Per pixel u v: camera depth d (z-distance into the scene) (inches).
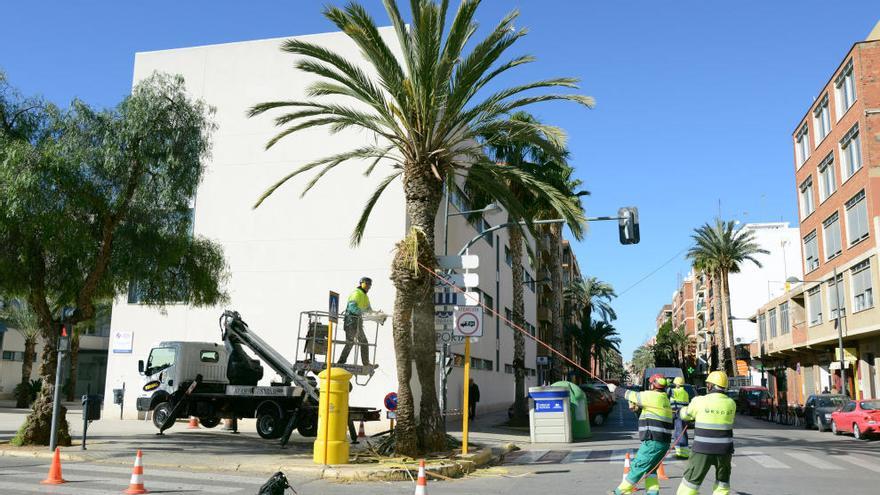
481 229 1332.4
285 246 953.5
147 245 576.1
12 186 483.8
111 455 504.7
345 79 582.9
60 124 545.6
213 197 984.3
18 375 1750.7
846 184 1275.8
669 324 4972.9
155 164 560.1
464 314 533.3
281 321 936.9
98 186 542.9
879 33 1301.7
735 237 2185.0
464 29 546.0
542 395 743.7
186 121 584.7
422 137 554.9
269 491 283.9
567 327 2876.5
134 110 550.9
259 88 997.8
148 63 1037.2
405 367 512.7
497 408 1414.9
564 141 575.8
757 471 478.3
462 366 1112.8
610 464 528.4
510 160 1032.8
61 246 515.8
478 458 511.5
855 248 1230.3
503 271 1526.8
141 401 746.8
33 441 554.9
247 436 712.4
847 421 856.3
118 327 994.7
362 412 656.4
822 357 1561.3
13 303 1353.3
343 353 594.2
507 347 1544.0
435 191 562.6
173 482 394.6
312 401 645.3
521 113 1004.6
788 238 2748.5
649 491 334.6
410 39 578.9
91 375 1801.2
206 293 650.8
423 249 523.5
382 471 426.3
